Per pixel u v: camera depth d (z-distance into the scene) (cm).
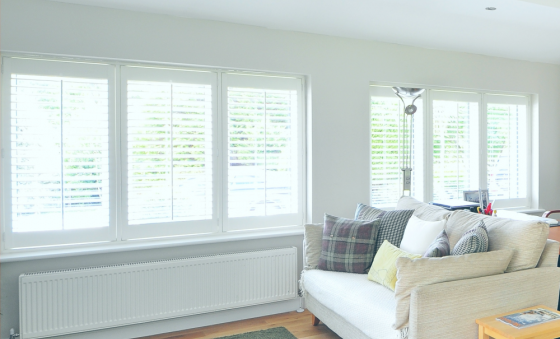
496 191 455
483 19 322
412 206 313
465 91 435
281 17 313
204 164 325
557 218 479
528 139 474
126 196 303
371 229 288
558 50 417
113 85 299
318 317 292
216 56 319
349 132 369
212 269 311
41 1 272
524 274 224
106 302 280
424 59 400
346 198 368
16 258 265
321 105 357
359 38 369
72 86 287
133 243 304
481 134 445
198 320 316
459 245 230
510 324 200
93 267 285
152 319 293
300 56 348
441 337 201
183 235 321
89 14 284
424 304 196
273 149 347
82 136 290
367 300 234
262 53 334
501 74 443
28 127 277
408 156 407
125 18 293
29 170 278
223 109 331
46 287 265
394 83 398
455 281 207
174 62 307
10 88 273
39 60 279
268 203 348
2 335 268
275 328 310
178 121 317
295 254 339
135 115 305
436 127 421
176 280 300
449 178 427
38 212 280
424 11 304
